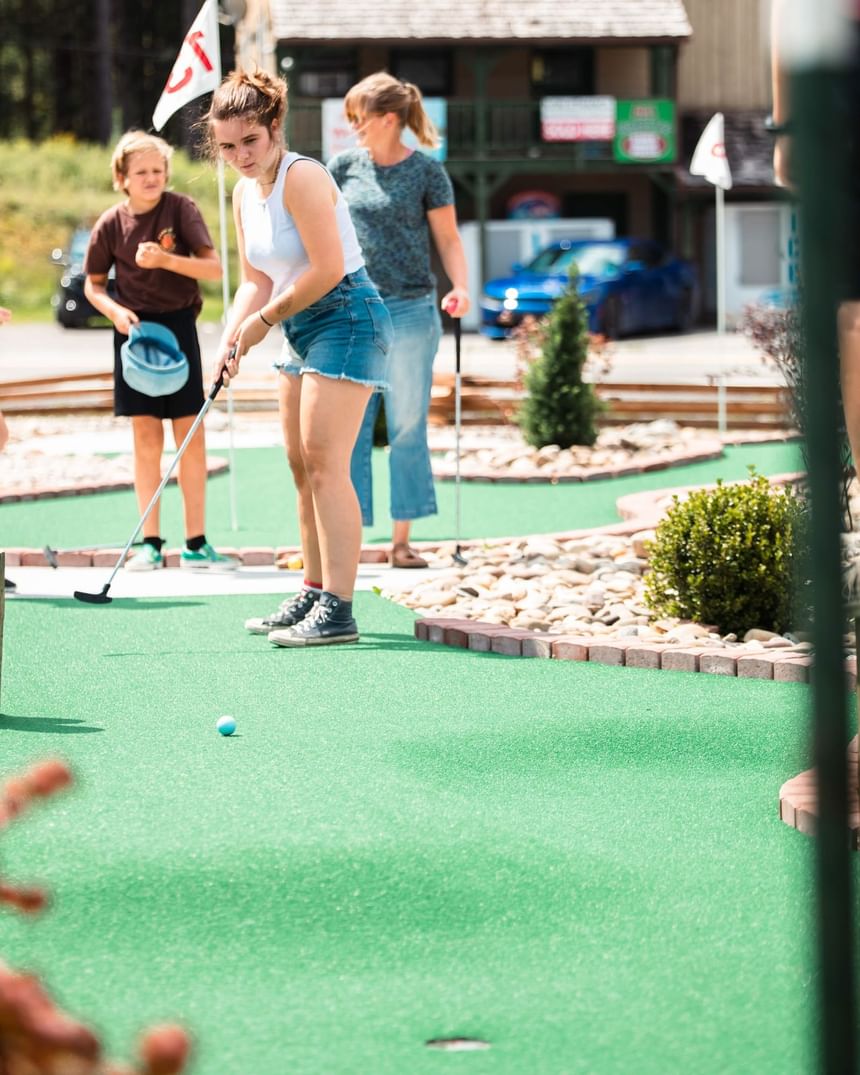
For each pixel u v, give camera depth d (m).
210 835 4.46
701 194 41.38
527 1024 3.28
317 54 41.50
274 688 6.27
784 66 2.07
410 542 10.16
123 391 9.13
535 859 4.27
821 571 2.13
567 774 5.07
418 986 3.47
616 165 41.16
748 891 4.03
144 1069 1.79
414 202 8.77
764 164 41.66
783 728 5.61
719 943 3.70
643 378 21.75
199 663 6.71
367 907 3.93
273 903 3.95
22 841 4.40
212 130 7.03
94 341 32.97
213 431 17.47
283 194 6.80
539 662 6.73
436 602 8.16
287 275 6.97
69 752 5.35
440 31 40.53
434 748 5.39
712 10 43.50
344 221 6.94
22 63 66.06
